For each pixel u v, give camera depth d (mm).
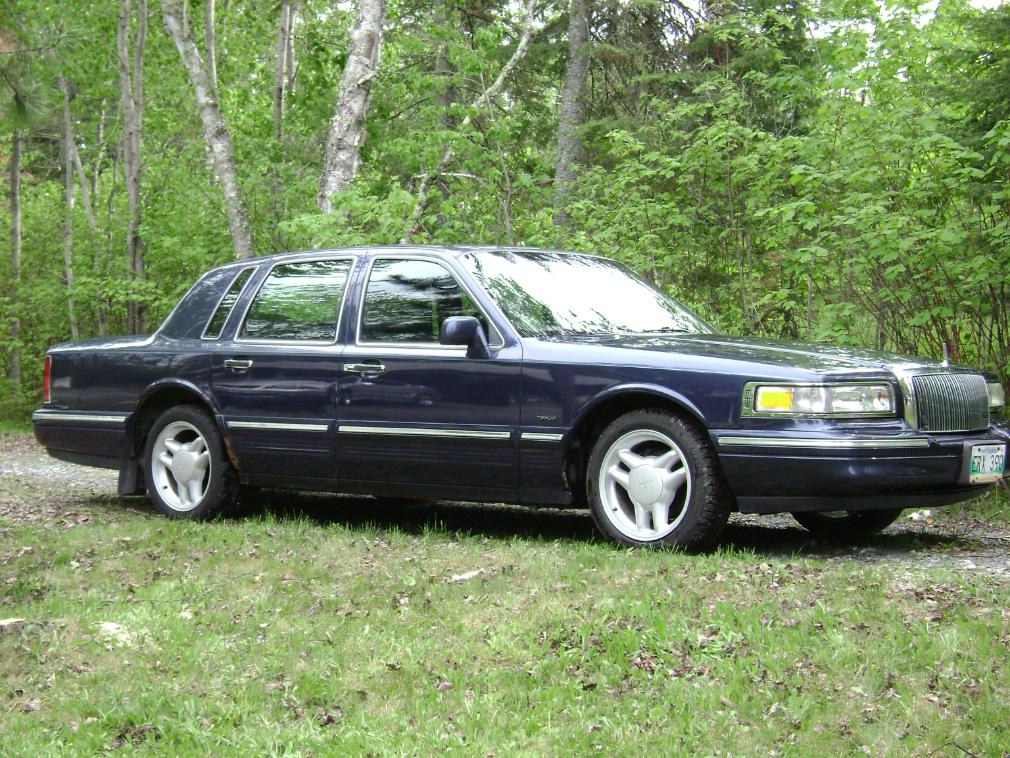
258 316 7180
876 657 3828
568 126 19359
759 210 9422
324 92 16000
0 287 20844
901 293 8562
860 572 4906
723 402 5512
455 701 3705
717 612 4375
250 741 3398
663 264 10133
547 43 21016
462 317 6082
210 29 17016
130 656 4172
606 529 5859
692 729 3404
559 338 6141
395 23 18609
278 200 15055
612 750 3297
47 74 17391
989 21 8688
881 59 9273
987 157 8609
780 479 5391
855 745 3281
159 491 7473
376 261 6824
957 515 7230
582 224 11094
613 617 4391
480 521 7105
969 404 5719
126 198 22297
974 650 3844
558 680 3832
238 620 4625
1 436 15867
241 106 21531
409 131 12828
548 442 5926
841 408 5375
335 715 3623
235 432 7035
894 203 8781
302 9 19406
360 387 6535
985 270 8016
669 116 10742
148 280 17656
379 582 5156
